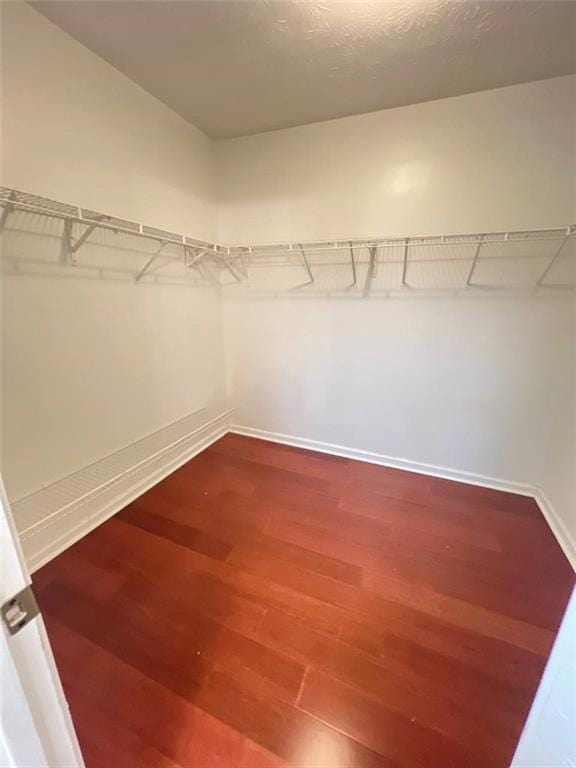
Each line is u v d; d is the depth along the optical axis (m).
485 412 2.11
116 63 1.59
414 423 2.32
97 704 1.04
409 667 1.14
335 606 1.36
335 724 0.99
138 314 1.96
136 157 1.82
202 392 2.59
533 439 2.02
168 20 1.33
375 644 1.21
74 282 1.59
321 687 1.08
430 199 1.96
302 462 2.48
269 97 1.84
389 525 1.83
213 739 0.96
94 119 1.58
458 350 2.09
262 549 1.66
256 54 1.51
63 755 0.48
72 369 1.62
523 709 1.02
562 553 1.63
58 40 1.39
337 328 2.39
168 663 1.15
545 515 1.89
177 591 1.43
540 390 1.95
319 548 1.66
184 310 2.32
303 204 2.26
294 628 1.27
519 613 1.33
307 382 2.59
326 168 2.14
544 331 1.88
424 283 2.08
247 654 1.18
